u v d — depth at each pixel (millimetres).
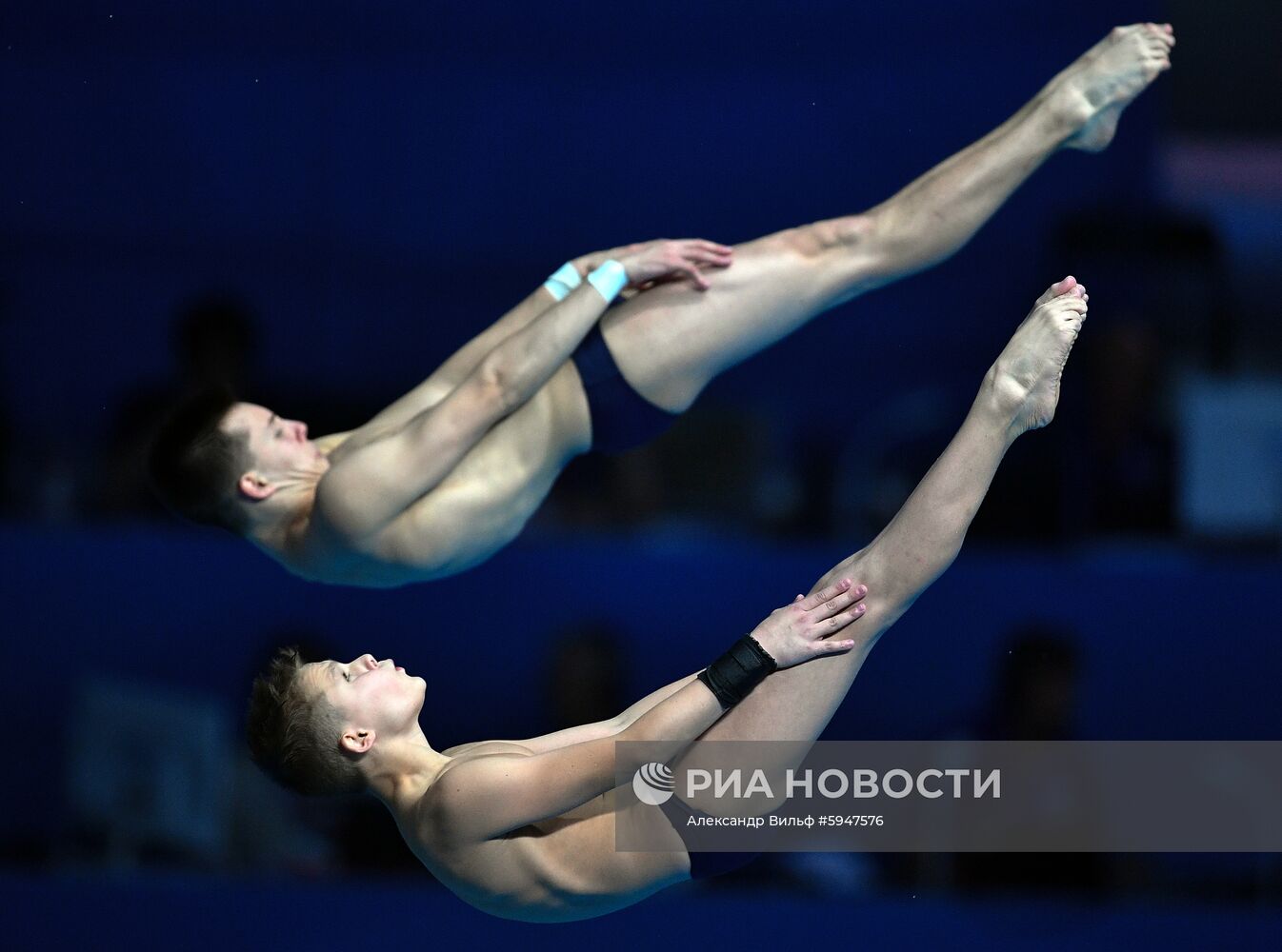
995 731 20094
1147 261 24578
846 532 24719
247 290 28734
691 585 21375
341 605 21453
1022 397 13211
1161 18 27812
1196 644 20969
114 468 23875
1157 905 19641
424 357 28781
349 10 28594
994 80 27422
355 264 28922
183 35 28562
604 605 21391
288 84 28719
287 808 20844
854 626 13320
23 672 21484
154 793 20766
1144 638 21000
